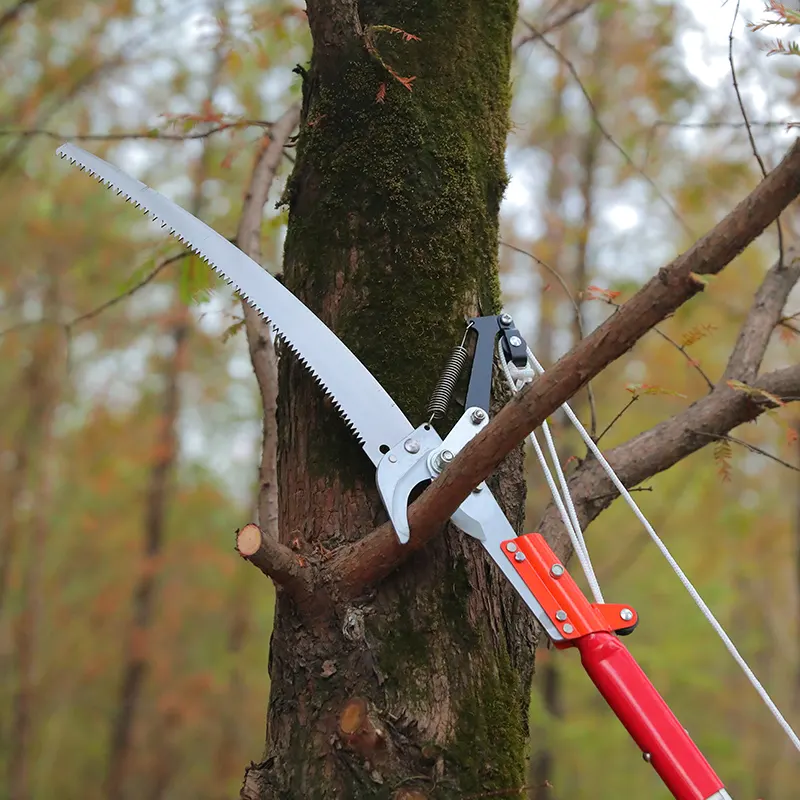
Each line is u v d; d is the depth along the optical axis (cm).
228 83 407
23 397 1038
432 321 162
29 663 1026
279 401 173
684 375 593
